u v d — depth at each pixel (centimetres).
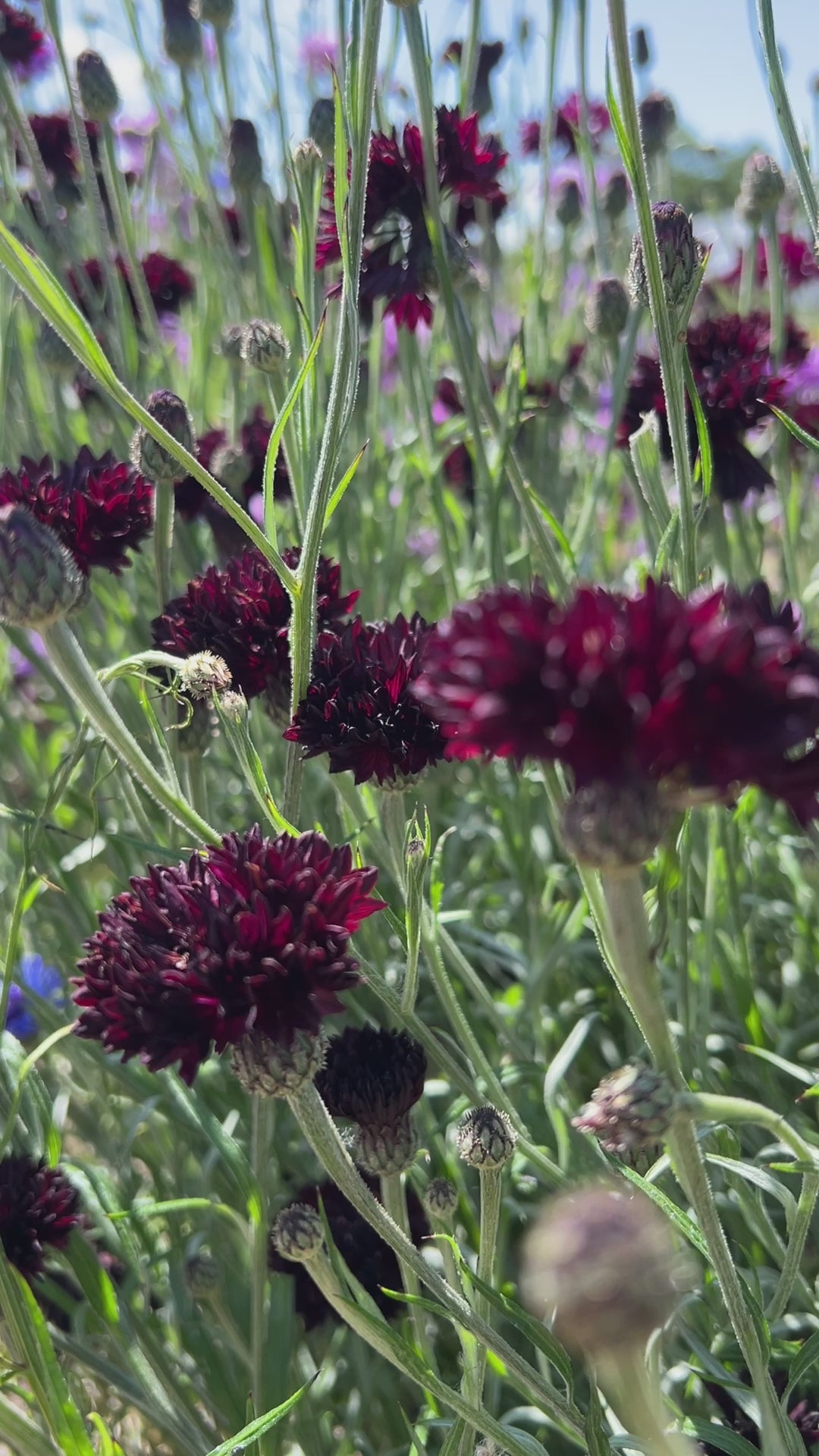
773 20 44
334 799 59
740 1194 45
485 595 32
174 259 79
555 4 59
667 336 41
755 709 31
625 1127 33
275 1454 45
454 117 52
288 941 37
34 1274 45
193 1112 46
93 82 58
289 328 59
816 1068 56
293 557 46
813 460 66
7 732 72
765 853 62
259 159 63
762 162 55
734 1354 44
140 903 38
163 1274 53
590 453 77
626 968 33
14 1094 43
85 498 46
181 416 48
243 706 41
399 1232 38
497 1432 38
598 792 32
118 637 65
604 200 75
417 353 58
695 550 42
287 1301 47
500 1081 49
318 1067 37
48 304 37
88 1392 53
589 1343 31
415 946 42
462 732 32
